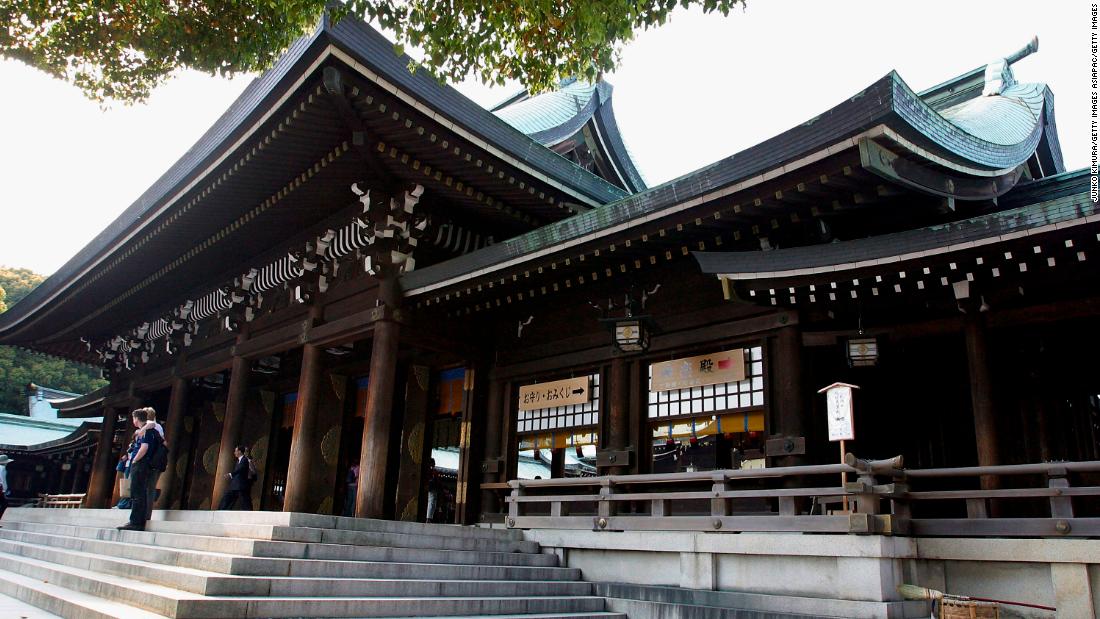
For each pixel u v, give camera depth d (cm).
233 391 1845
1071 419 1283
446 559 1033
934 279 940
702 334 1220
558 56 989
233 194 1532
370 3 948
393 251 1454
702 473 1024
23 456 4144
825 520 873
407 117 1202
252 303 1870
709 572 973
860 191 970
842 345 1095
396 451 1739
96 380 5859
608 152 2019
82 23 1042
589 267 1300
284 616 716
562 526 1177
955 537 862
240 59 1093
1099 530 764
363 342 1758
